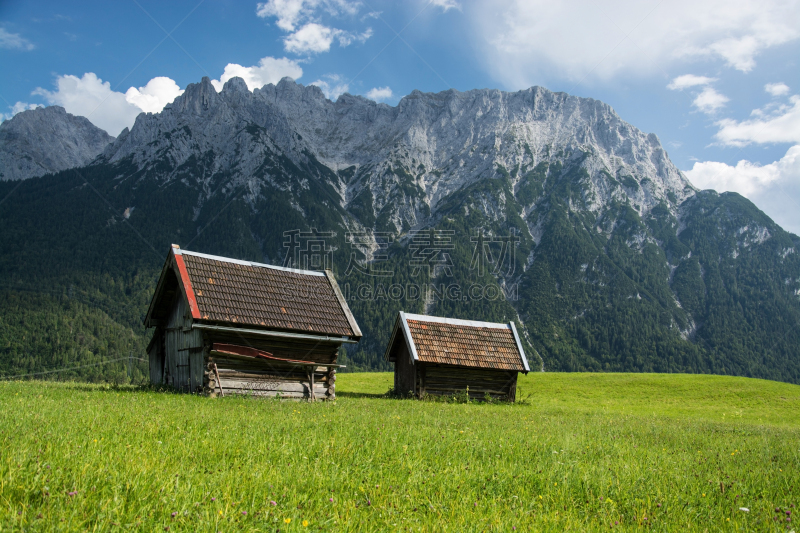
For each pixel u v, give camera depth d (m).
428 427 15.70
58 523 5.41
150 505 6.11
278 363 27.25
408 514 6.84
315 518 6.43
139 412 14.16
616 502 8.48
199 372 25.67
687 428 23.06
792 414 39.31
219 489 6.93
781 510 8.38
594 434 17.41
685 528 7.38
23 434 9.34
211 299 26.33
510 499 8.05
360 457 9.78
